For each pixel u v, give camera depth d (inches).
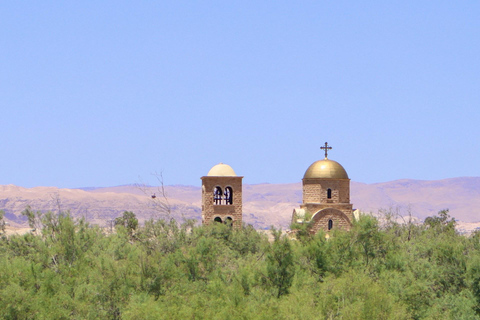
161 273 3700.8
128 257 3890.3
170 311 3122.5
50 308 3353.8
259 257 4468.5
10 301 3292.3
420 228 5954.7
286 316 2955.2
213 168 6515.8
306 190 6412.4
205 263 4042.8
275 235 3826.3
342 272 3786.9
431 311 3452.3
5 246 4594.0
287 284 3659.0
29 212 4953.3
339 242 4069.9
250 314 3002.0
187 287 3617.1
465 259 4180.6
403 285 3565.5
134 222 7327.8
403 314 3097.9
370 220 4170.8
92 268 4010.8
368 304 3024.1
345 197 6392.7
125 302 3479.3
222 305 3240.7
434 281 3954.2
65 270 3939.5
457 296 3720.5
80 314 3447.3
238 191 6407.5
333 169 6378.0
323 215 6186.0
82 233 4613.7
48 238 4613.7
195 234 5113.2
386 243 4175.7
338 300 3142.2
